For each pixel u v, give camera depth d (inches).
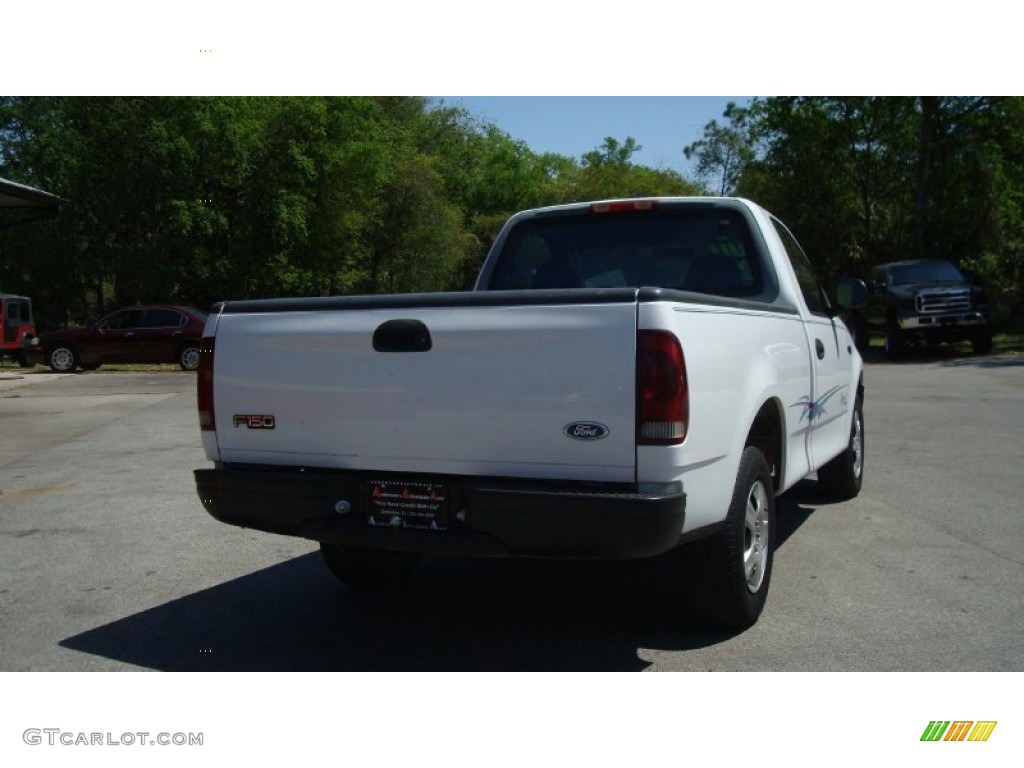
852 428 280.4
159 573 224.8
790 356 200.1
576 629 182.5
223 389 169.8
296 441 164.2
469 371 149.6
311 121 1299.2
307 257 1375.5
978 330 826.2
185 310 960.9
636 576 217.2
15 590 212.7
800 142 1272.1
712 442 151.6
